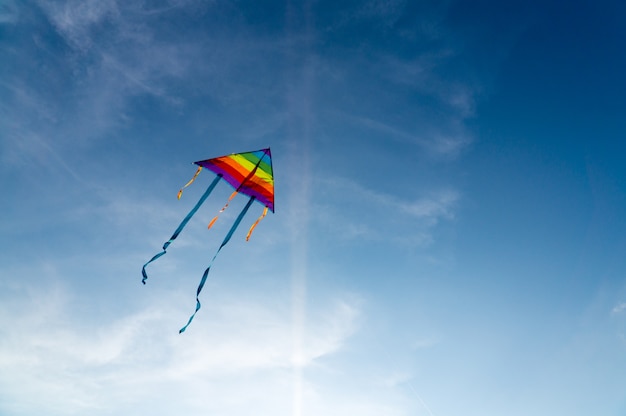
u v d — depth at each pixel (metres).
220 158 9.86
